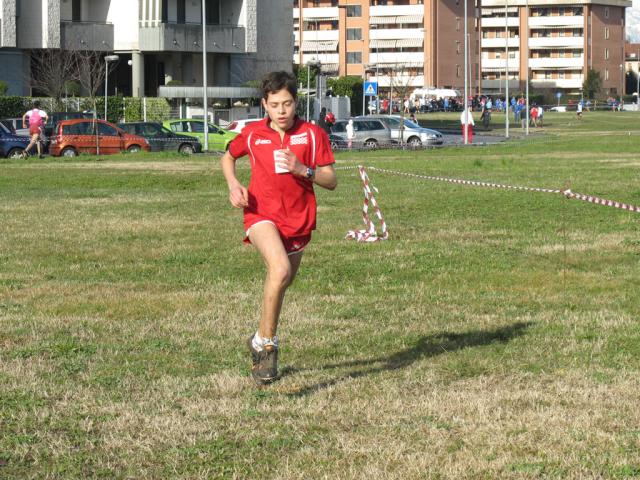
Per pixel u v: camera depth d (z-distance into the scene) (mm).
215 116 65812
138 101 64500
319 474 6199
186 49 68188
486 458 6395
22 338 9844
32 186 28219
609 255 14961
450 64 143125
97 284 12906
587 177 28891
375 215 20266
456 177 29344
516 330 10078
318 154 7809
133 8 66812
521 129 78250
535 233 17422
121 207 22312
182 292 12305
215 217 20328
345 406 7531
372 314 10977
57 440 6820
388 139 53406
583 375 8320
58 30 64312
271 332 7969
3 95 60312
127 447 6703
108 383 8227
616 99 151750
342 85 92625
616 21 164000
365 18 141000
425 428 6996
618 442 6676
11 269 14102
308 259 14672
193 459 6484
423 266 14062
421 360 8898
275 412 7422
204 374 8531
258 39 75562
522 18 160500
